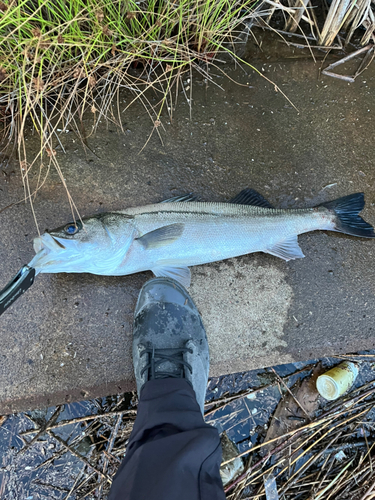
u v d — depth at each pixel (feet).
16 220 2.42
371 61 2.82
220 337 2.35
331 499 2.52
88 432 2.57
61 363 2.29
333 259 2.47
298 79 2.77
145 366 2.11
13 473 2.53
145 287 2.32
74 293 2.34
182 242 2.27
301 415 2.61
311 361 2.69
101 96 2.61
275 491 2.50
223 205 2.35
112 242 2.20
